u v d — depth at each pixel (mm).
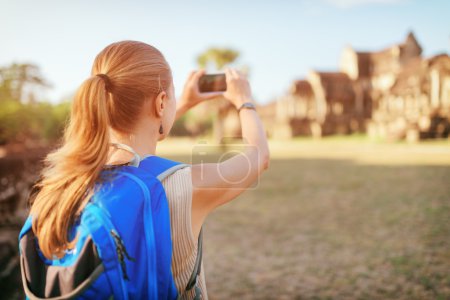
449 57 39188
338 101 53250
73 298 744
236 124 41156
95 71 944
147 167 875
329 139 46375
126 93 885
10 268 4594
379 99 51312
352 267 4941
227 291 4375
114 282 752
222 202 916
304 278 4668
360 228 6910
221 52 40469
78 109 849
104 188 806
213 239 6695
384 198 9578
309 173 16047
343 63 56781
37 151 10977
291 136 52312
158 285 785
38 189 895
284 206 9492
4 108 14219
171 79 971
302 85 55438
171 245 815
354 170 16094
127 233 775
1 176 8352
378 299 3949
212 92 1189
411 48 50531
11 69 13297
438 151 23531
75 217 786
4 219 6719
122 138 918
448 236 6008
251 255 5684
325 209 8820
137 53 922
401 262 4988
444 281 4277
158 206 816
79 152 821
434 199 8953
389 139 35125
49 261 809
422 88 40000
